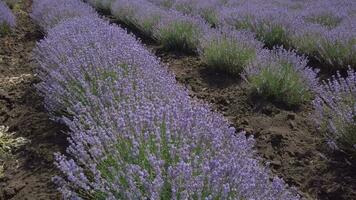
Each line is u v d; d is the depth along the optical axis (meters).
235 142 2.85
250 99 5.03
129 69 4.17
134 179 2.48
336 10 8.81
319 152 3.85
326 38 6.39
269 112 4.70
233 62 5.89
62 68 4.36
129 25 9.41
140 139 2.83
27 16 11.00
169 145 2.66
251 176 2.53
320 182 3.43
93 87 4.00
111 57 4.41
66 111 4.00
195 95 5.30
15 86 5.59
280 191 2.50
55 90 4.11
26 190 3.27
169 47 7.39
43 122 4.41
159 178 2.29
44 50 5.55
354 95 3.98
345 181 3.41
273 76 4.98
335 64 6.14
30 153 3.83
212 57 6.11
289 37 7.27
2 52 7.35
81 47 4.91
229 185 2.36
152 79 3.98
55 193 3.18
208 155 2.65
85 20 6.50
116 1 10.79
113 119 3.18
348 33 6.24
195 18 8.23
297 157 3.80
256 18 7.79
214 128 3.03
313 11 8.89
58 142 3.93
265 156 3.82
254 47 6.25
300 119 4.54
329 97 4.19
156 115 3.06
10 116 4.71
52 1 9.66
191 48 7.16
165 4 11.26
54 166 3.54
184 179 2.35
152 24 8.27
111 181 2.57
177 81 5.81
